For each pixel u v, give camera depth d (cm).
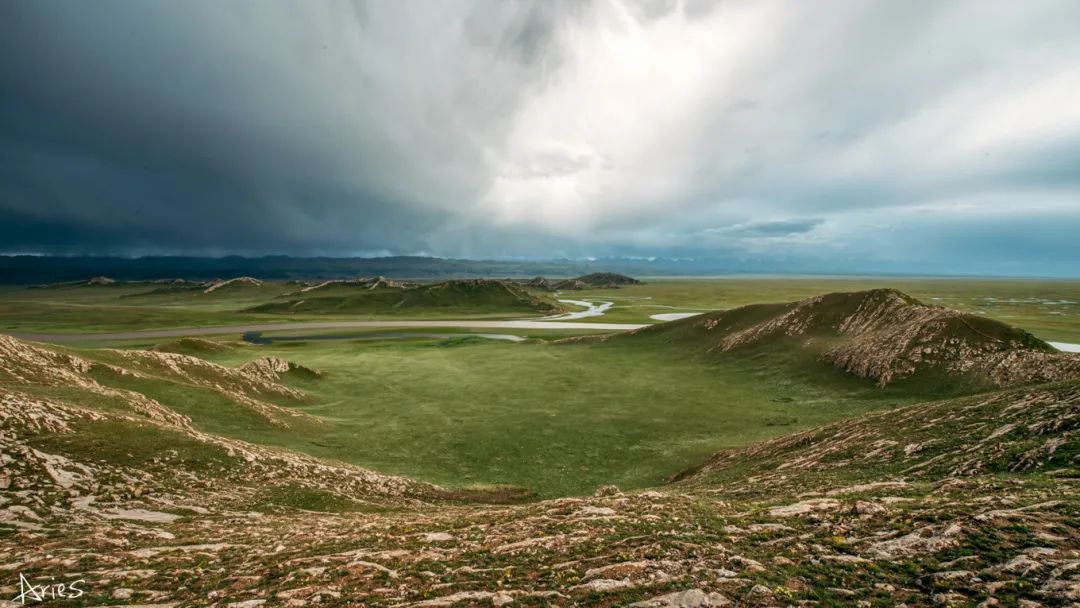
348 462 4938
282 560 2003
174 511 2917
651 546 1847
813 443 4156
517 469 5003
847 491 2478
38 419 3394
